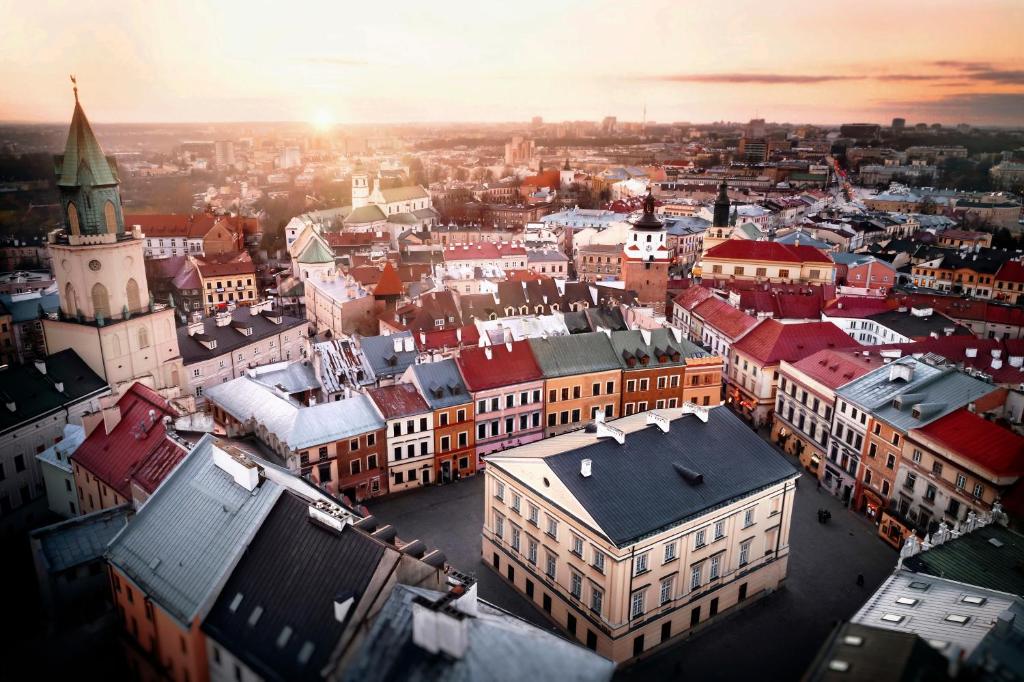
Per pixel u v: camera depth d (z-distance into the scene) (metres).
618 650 60.50
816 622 68.81
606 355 108.12
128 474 68.12
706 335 140.12
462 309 145.25
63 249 93.81
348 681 39.47
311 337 164.25
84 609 58.75
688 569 63.94
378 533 54.44
